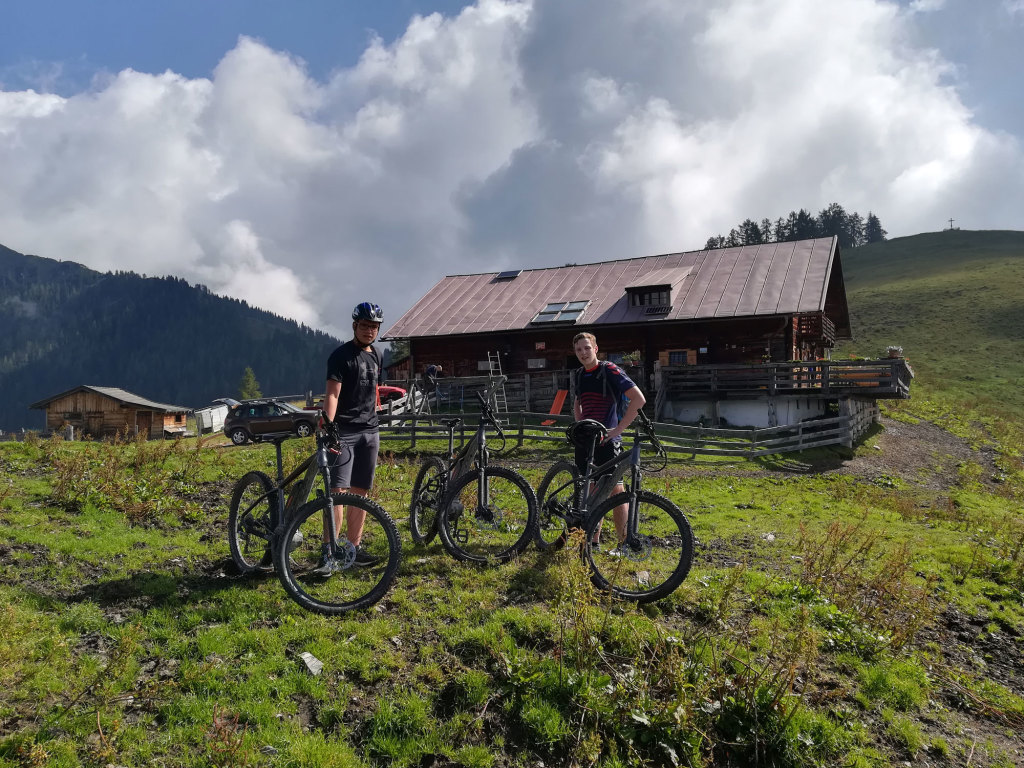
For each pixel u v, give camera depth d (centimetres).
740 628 532
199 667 427
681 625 527
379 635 478
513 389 2719
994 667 571
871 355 5622
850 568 732
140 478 1038
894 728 449
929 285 7906
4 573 570
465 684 424
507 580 577
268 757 353
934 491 1709
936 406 3647
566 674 432
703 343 2670
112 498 869
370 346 595
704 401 2441
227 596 534
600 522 607
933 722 470
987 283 7388
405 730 384
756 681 442
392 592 551
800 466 1800
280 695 405
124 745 353
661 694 433
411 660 454
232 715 384
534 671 438
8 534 685
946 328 6172
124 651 414
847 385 2258
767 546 834
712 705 428
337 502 523
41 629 459
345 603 508
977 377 4669
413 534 689
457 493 625
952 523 1154
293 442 1755
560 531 668
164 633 469
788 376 2345
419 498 703
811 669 491
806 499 1330
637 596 546
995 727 480
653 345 2734
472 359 2992
